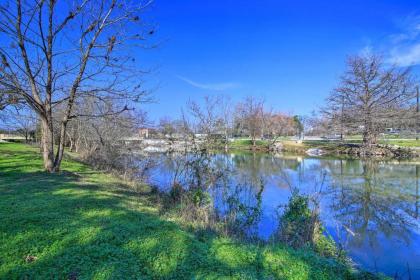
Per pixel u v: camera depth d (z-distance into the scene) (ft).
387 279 16.90
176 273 13.74
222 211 29.14
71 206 21.61
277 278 14.33
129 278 12.88
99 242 15.80
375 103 116.67
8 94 36.14
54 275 12.52
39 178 33.40
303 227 24.03
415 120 117.60
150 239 16.85
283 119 203.82
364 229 30.32
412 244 26.20
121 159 62.54
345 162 93.97
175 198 31.96
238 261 15.61
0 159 51.01
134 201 27.30
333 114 131.03
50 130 39.06
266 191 44.47
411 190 49.85
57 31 37.06
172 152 60.23
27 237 15.49
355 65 125.90
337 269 16.33
